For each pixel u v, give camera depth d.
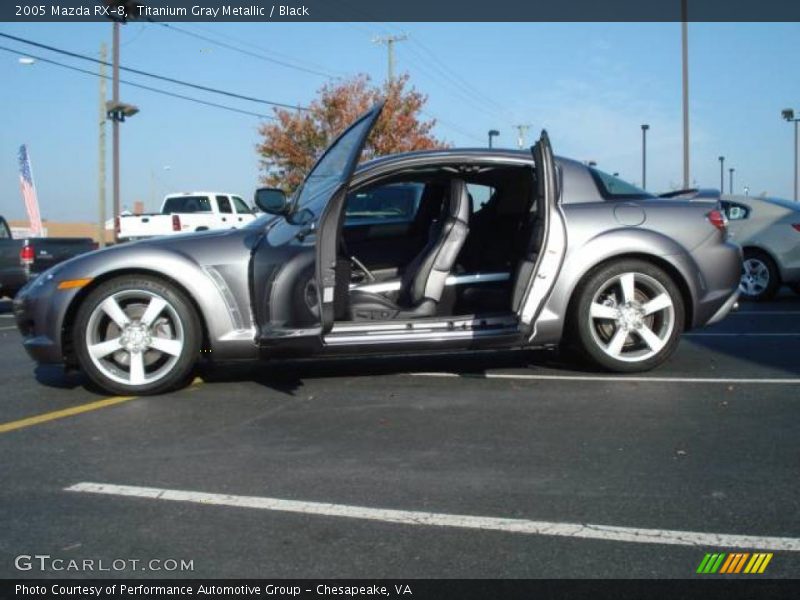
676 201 5.96
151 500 3.69
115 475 4.02
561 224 5.57
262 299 5.42
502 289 6.02
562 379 5.91
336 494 3.71
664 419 4.82
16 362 7.35
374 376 6.16
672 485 3.75
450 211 5.77
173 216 21.45
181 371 5.55
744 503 3.52
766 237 11.62
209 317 5.48
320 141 27.97
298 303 5.16
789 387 5.59
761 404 5.14
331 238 4.84
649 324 5.97
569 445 4.36
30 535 3.33
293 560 3.09
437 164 5.67
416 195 6.83
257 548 3.19
